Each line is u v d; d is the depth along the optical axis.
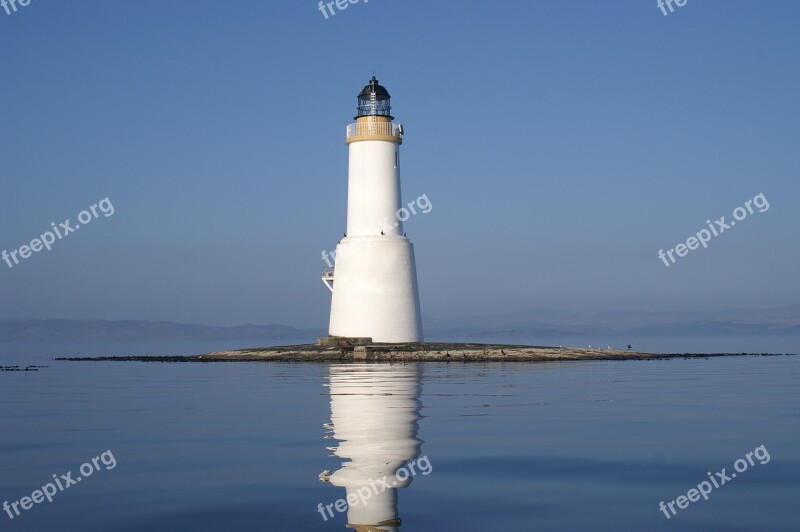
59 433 21.44
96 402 30.33
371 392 33.00
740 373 48.66
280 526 12.52
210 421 23.86
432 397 30.73
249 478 15.66
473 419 23.97
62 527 12.50
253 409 27.03
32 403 30.08
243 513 13.23
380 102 61.88
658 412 25.95
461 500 14.03
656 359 71.50
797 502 13.97
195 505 13.71
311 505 13.70
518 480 15.50
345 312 61.69
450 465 16.86
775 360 70.44
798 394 32.94
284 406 27.83
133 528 12.44
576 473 16.14
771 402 29.41
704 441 19.89
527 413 25.52
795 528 12.43
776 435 20.92
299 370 50.00
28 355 107.12
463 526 12.49
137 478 15.70
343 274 61.78
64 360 80.38
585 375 44.47
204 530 12.32
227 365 60.34
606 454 18.09
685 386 37.12
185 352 128.12
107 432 21.58
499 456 17.81
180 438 20.39
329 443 19.53
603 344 190.88
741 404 28.62
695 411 26.36
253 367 55.22
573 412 25.89
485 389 34.28
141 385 39.69
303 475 15.91
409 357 59.03
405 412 25.80
